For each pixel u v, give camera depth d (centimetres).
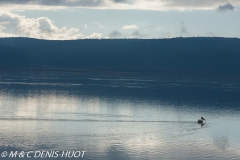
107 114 7050
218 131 5944
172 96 10250
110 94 10231
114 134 5488
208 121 6738
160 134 5591
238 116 7344
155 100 9269
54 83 13162
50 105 7938
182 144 5109
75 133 5469
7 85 11675
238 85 15375
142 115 7081
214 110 8012
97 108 7719
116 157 4500
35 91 10381
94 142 5047
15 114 6731
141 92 10962
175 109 7956
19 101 8369
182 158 4547
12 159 4344
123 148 4831
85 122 6244
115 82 14650
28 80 14062
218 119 6969
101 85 12950
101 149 4775
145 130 5809
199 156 4656
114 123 6244
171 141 5231
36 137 5188
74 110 7388
